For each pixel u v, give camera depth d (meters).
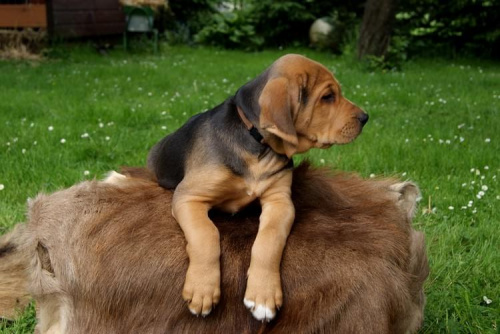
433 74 5.84
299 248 1.36
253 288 1.30
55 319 1.42
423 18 7.79
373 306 1.34
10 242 1.72
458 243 2.09
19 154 2.82
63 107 3.91
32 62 6.17
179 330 1.33
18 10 6.68
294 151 1.42
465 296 1.80
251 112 1.45
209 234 1.34
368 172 2.65
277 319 1.32
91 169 2.68
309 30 8.27
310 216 1.44
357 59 6.34
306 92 1.47
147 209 1.43
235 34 8.34
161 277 1.34
